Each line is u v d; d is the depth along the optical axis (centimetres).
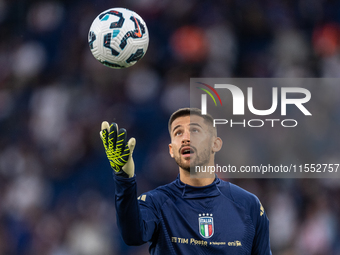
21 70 5197
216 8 4906
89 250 3588
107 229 3709
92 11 5262
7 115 4828
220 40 4728
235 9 4931
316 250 3300
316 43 4900
